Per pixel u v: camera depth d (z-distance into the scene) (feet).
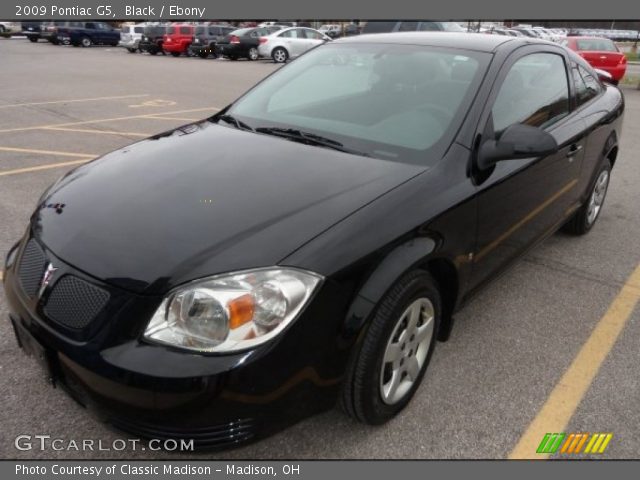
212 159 8.38
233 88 42.50
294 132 9.34
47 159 20.43
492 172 8.80
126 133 25.35
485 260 9.17
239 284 6.00
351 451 7.46
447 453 7.51
